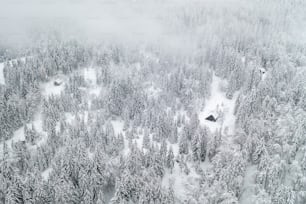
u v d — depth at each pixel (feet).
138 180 210.18
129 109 346.95
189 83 401.29
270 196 186.39
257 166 221.25
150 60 478.18
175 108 367.04
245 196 202.49
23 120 334.85
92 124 317.42
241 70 407.23
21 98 364.79
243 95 359.87
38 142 302.45
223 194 193.06
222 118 333.21
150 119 328.49
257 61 449.89
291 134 230.68
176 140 303.68
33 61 453.99
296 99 310.24
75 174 221.46
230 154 237.25
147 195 196.75
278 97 315.78
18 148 262.47
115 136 288.92
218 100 389.80
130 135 307.37
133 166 226.38
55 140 285.84
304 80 327.26
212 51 485.97
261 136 246.88
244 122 280.31
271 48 462.60
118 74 419.33
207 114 352.69
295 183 196.44
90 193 203.72
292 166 204.23
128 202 200.85
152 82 439.22
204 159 272.10
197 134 266.16
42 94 388.57
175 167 262.47
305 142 224.33
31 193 206.08
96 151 226.38
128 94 369.30
